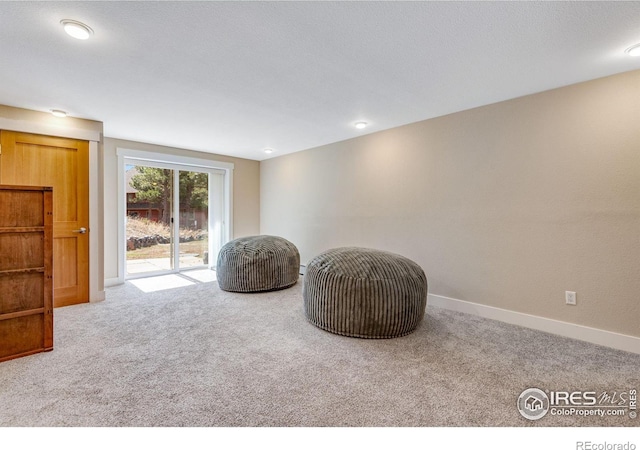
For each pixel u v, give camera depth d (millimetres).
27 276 2160
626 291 2307
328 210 4668
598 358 2166
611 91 2346
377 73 2350
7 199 2096
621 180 2316
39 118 3141
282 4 1568
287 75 2385
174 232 5191
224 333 2598
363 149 4145
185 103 2973
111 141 4324
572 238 2537
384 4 1570
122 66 2221
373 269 2576
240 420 1505
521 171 2795
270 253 3990
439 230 3377
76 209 3355
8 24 1705
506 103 2873
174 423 1477
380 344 2393
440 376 1923
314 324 2771
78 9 1586
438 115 3324
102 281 3549
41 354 2174
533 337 2533
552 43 1923
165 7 1582
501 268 2932
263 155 5551
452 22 1718
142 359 2119
